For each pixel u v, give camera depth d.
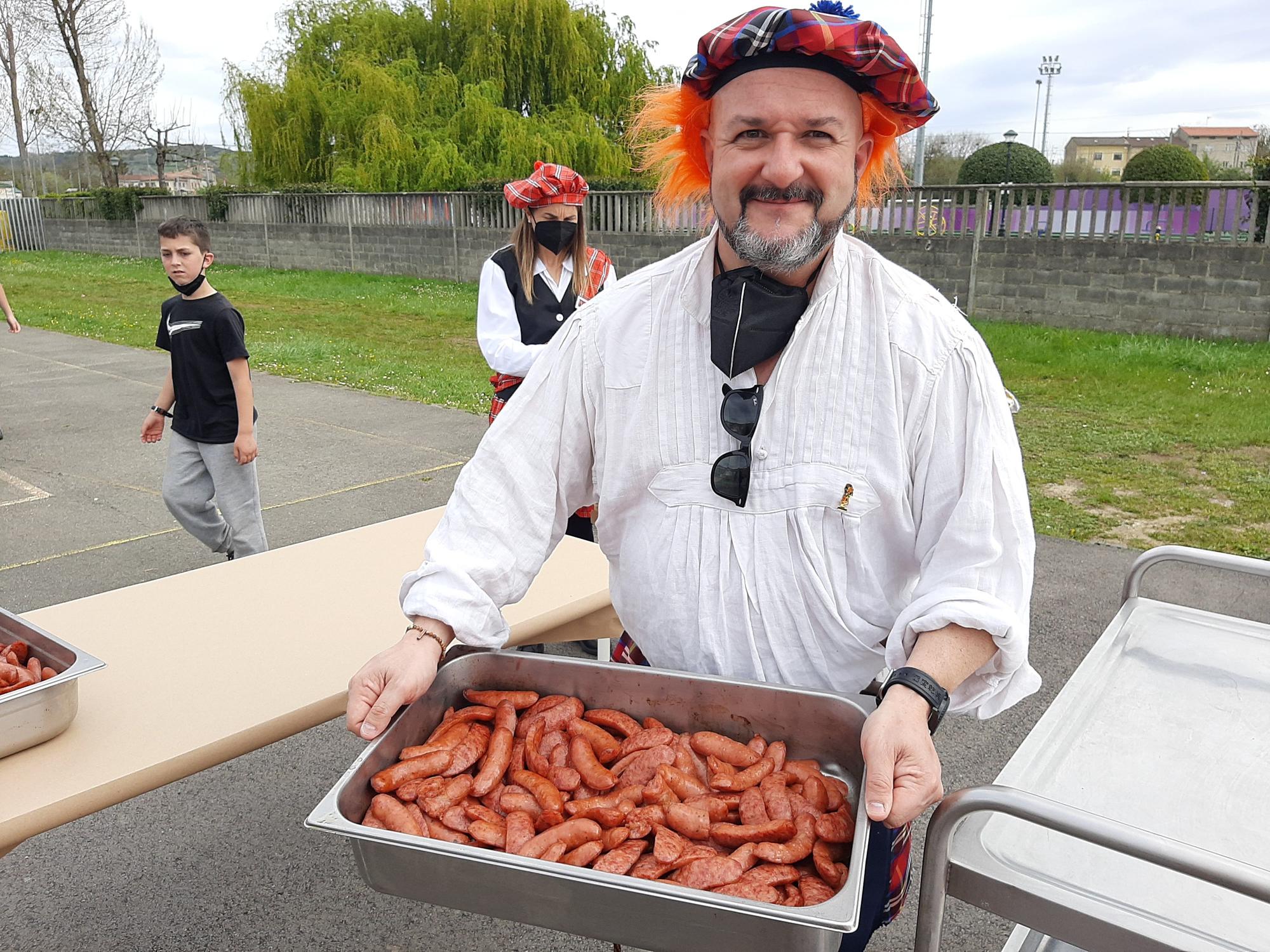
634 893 1.05
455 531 1.56
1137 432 7.18
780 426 1.42
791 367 1.41
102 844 2.74
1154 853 1.08
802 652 1.50
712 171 1.38
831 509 1.42
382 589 2.29
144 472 6.52
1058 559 4.73
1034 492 5.78
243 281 20.05
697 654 1.54
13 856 2.68
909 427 1.40
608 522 1.62
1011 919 1.19
